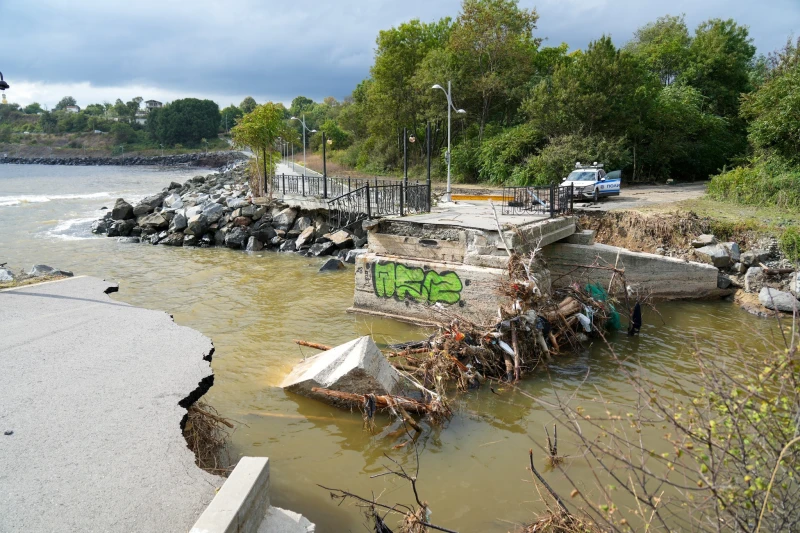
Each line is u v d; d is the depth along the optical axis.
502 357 10.06
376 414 8.16
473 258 12.38
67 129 165.00
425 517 5.27
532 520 5.81
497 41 43.09
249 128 29.88
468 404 8.77
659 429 7.67
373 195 21.75
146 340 7.14
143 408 5.35
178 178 82.88
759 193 21.50
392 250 13.71
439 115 45.47
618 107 35.59
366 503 6.08
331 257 20.52
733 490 3.67
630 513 5.79
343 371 8.19
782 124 23.80
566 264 15.39
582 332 12.02
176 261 20.70
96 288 9.73
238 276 18.08
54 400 5.46
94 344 6.97
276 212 24.38
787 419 3.52
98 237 26.61
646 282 15.04
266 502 4.41
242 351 10.98
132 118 174.38
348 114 74.94
